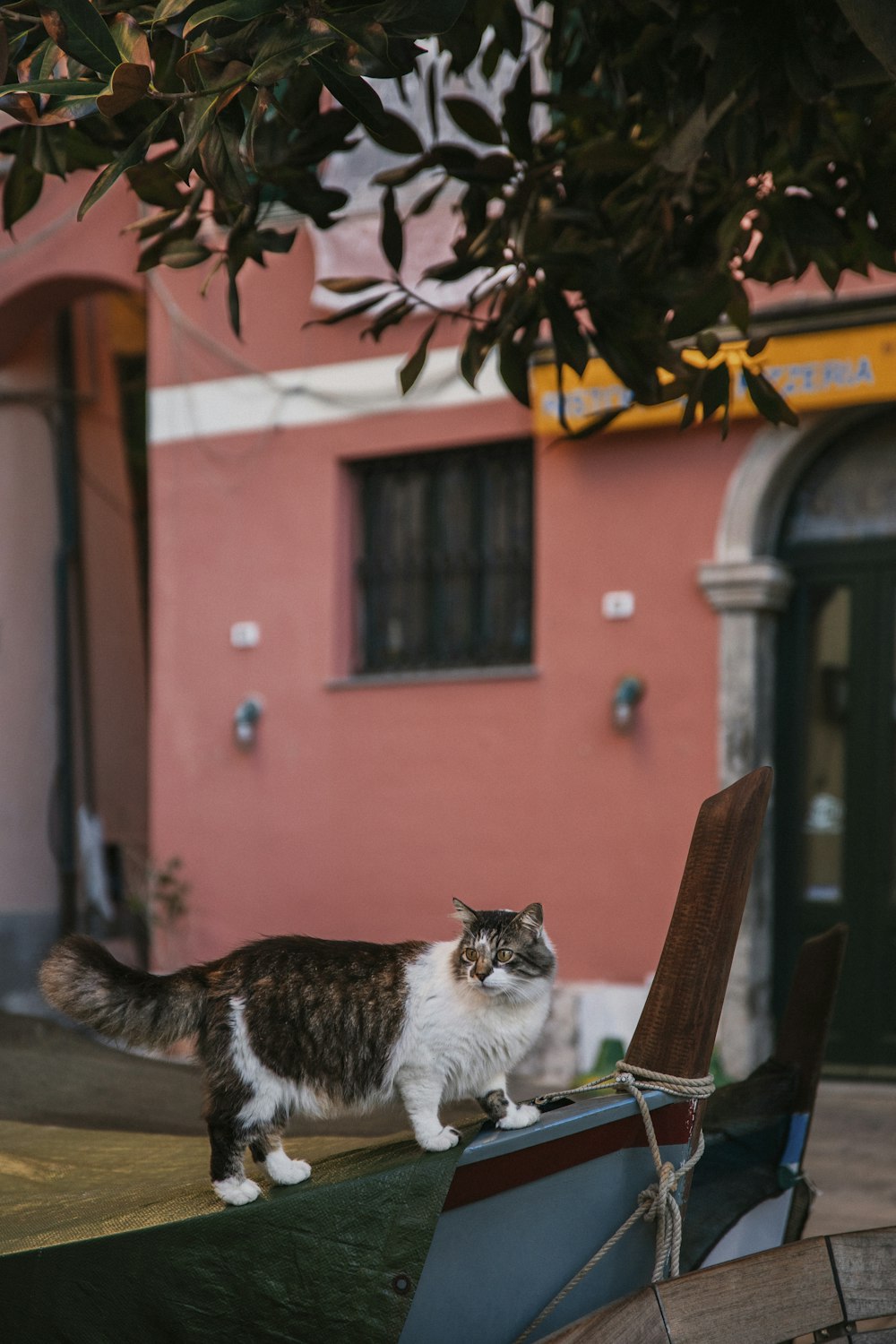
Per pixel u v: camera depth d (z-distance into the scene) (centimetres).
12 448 1177
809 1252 296
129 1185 352
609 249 405
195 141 274
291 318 972
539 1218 290
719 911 302
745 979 815
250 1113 286
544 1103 305
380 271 935
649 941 841
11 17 301
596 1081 308
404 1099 286
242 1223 279
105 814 1216
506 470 921
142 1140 413
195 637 998
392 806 927
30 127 377
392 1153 289
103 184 279
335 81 270
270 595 977
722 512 834
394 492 959
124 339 1284
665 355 414
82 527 1216
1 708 1155
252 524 985
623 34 401
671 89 408
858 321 766
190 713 997
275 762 968
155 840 1003
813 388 781
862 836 838
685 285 429
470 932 288
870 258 436
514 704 889
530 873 879
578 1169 293
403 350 932
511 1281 288
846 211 431
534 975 288
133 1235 285
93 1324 287
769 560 825
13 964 1127
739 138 381
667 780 843
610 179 441
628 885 849
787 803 856
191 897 988
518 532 917
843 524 850
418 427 930
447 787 909
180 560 1007
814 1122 735
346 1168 289
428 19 257
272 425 979
